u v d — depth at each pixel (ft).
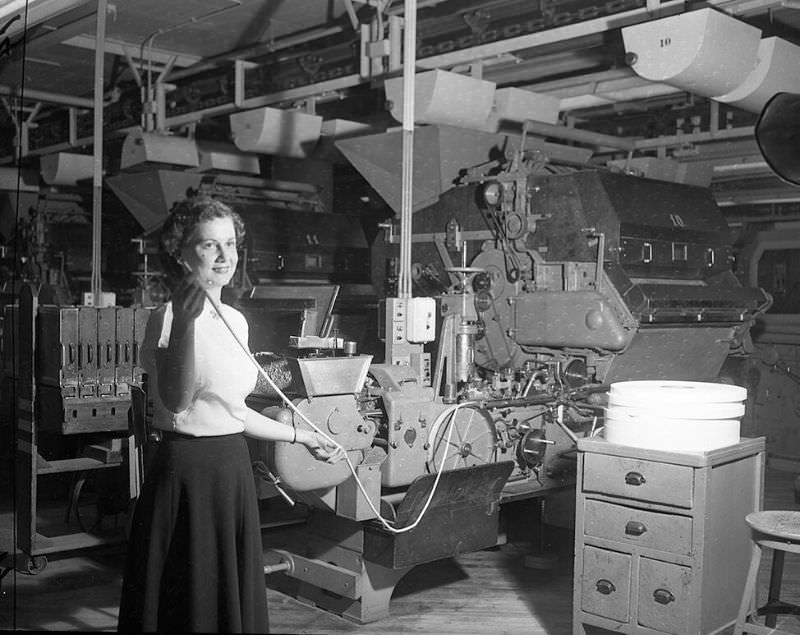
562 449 17.08
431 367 16.93
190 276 9.18
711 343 19.51
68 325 17.47
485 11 19.88
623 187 18.30
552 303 17.69
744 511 12.82
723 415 12.24
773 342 27.20
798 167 13.01
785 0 17.11
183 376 8.93
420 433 14.02
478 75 21.40
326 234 29.07
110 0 23.02
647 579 12.22
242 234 9.58
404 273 15.10
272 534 18.19
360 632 13.55
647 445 12.26
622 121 28.14
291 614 14.37
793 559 17.28
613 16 17.93
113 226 33.50
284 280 28.19
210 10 23.81
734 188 28.99
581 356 17.78
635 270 18.47
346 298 25.12
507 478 14.51
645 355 17.98
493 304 18.80
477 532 14.40
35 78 31.01
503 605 14.79
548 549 17.83
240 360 9.45
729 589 12.55
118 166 32.78
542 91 23.79
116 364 18.02
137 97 30.12
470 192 20.03
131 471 15.02
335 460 10.80
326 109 30.32
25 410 15.74
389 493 15.42
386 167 21.98
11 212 33.71
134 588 9.29
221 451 9.30
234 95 26.35
